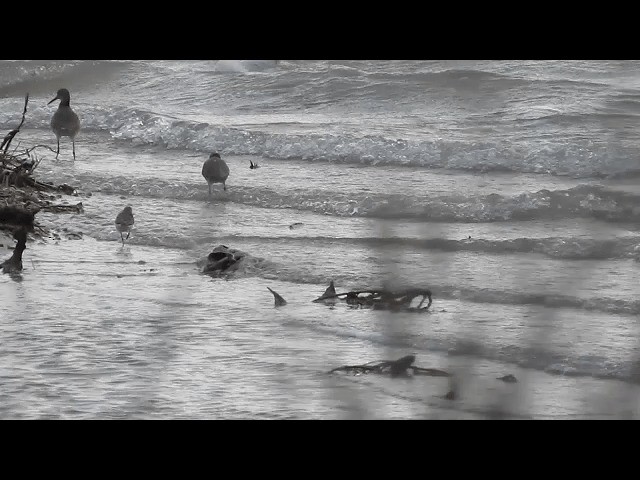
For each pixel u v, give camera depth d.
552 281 32.03
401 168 53.81
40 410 21.80
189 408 21.81
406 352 25.75
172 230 40.50
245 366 24.69
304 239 38.72
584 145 53.84
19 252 34.84
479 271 33.53
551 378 23.55
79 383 23.48
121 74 88.75
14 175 44.97
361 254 36.44
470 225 41.09
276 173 52.84
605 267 33.59
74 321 28.70
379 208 43.69
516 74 81.12
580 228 39.81
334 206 44.44
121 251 37.91
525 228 40.09
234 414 21.44
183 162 56.56
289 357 25.45
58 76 90.00
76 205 43.81
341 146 56.88
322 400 22.23
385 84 77.56
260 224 41.84
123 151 60.25
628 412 21.19
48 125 68.94
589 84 76.69
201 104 77.00
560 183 49.38
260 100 76.75
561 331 26.92
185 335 27.42
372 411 21.44
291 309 30.03
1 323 28.53
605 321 27.73
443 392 22.70
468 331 27.23
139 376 23.97
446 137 59.41
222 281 33.62
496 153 53.81
